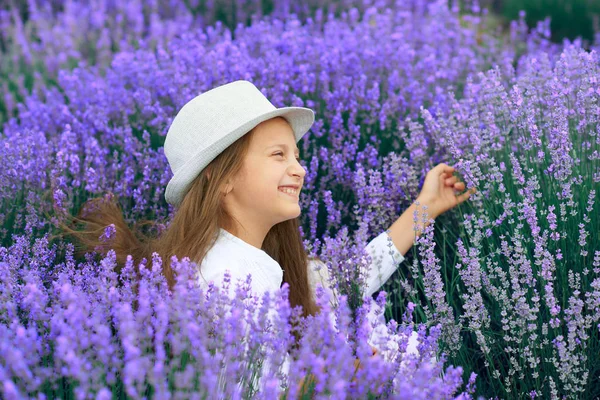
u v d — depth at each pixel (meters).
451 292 2.54
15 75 5.50
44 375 1.68
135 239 2.73
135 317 1.94
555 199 2.64
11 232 2.98
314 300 2.63
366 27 4.95
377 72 4.17
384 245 2.75
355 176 3.07
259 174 2.37
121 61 4.22
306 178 3.13
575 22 7.01
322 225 3.25
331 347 1.76
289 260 2.61
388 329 2.03
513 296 2.23
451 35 4.98
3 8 7.06
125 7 6.52
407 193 3.03
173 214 2.88
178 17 6.41
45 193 2.93
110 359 1.79
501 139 2.92
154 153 3.27
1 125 4.63
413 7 6.28
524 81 3.16
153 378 1.53
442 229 3.05
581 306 2.14
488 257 2.64
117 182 3.10
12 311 1.86
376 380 1.74
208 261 2.33
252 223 2.43
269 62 3.97
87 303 1.86
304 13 6.64
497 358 2.38
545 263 2.23
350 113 3.48
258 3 6.75
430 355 2.04
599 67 3.03
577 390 2.17
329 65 3.99
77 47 6.02
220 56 3.90
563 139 2.56
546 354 2.32
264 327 1.89
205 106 2.42
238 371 1.79
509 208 2.61
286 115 2.48
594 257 2.47
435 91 4.02
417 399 1.64
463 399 1.76
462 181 2.99
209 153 2.34
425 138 3.37
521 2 7.23
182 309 1.80
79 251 2.72
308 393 1.76
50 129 3.77
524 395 2.34
